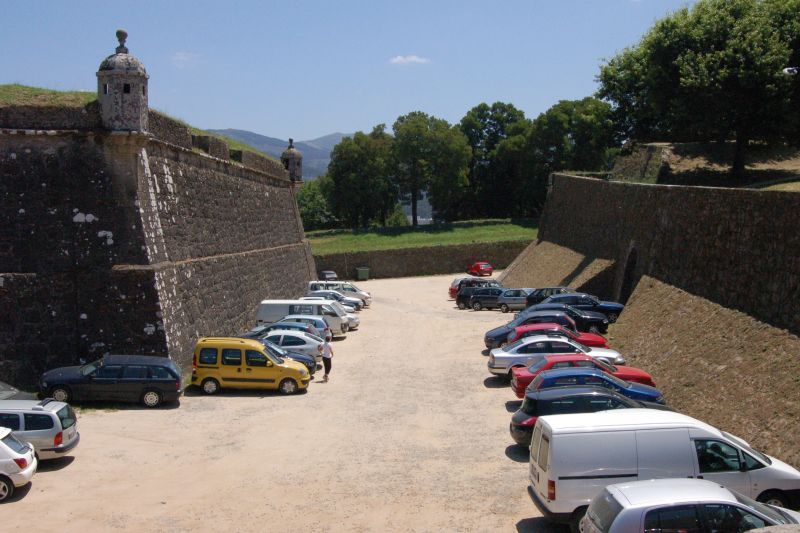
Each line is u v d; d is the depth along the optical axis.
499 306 44.97
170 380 21.16
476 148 96.56
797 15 39.34
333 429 19.14
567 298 32.62
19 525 12.66
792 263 18.55
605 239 40.44
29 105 23.45
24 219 23.52
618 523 9.38
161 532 12.44
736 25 39.41
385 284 65.12
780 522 9.43
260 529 12.58
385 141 92.12
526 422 15.66
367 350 32.06
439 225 82.94
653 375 22.27
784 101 37.69
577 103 86.69
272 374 23.23
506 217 95.25
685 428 12.02
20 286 23.33
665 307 25.94
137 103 23.56
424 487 14.61
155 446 17.48
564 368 19.05
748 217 21.45
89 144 23.75
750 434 15.95
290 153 52.94
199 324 27.83
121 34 23.64
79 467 15.89
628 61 54.56
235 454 16.92
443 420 20.00
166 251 26.03
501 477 15.14
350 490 14.49
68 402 20.89
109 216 23.75
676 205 28.27
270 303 34.75
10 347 23.17
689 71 39.16
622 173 53.03
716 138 51.84
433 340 34.41
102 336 23.42
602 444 11.80
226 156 36.22
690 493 9.67
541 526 12.58
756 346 18.62
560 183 55.12
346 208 88.38
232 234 35.56
